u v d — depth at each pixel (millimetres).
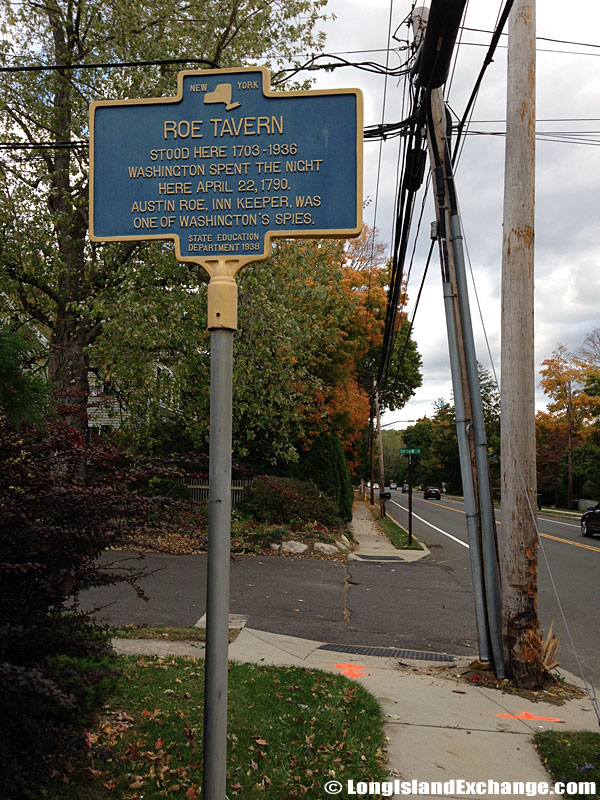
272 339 14242
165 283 13539
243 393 14641
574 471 50406
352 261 26734
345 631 8945
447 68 7316
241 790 4121
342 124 3949
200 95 4043
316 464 22000
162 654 6684
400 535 23062
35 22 13508
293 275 14312
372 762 4617
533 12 7035
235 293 3691
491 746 5086
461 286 7520
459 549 20094
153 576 11359
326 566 14695
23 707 3457
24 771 3561
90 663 4668
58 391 4277
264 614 9562
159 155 4031
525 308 6887
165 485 15617
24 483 3811
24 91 13688
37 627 3684
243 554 15266
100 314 13047
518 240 6914
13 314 12820
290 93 3961
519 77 6996
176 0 13969
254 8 13969
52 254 13547
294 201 3912
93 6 13141
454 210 7613
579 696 6496
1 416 3787
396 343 37625
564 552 19656
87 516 3822
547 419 57844
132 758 4312
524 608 6738
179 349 13930
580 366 51844
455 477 84562
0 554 3736
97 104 4066
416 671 7055
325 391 21188
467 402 7473
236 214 3936
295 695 5738
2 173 13000
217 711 3215
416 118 8453
